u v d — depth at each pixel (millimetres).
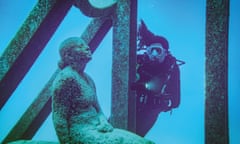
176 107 3389
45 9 3428
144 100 3443
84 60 2709
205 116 3271
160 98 3424
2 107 3521
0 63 3455
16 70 3492
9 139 3514
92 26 3475
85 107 2631
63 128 2559
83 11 3471
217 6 3254
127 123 3383
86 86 2672
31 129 3551
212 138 3225
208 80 3271
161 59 3439
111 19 3480
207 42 3287
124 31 3424
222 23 3236
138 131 3422
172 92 3406
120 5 3439
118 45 3430
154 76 3439
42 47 3496
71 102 2586
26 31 3445
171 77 3418
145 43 3473
